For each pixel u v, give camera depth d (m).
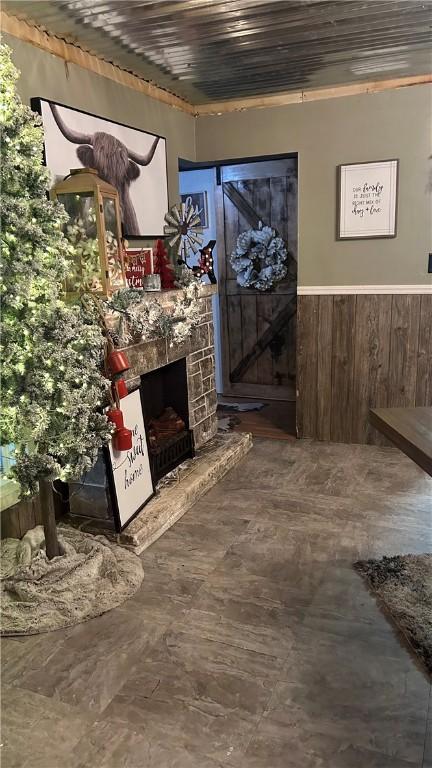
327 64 3.11
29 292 1.84
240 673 1.79
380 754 1.50
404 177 3.48
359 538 2.61
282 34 2.65
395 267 3.61
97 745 1.55
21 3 2.20
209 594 2.21
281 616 2.07
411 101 3.38
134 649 1.91
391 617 2.04
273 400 5.11
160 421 3.30
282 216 4.73
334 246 3.71
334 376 3.88
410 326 3.64
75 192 2.36
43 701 1.70
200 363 3.52
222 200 4.91
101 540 2.50
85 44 2.69
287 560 2.44
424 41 2.79
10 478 2.02
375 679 1.76
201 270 3.46
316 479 3.31
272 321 4.97
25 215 1.80
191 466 3.26
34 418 1.89
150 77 3.27
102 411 2.42
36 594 2.10
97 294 2.43
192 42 2.71
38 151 1.84
